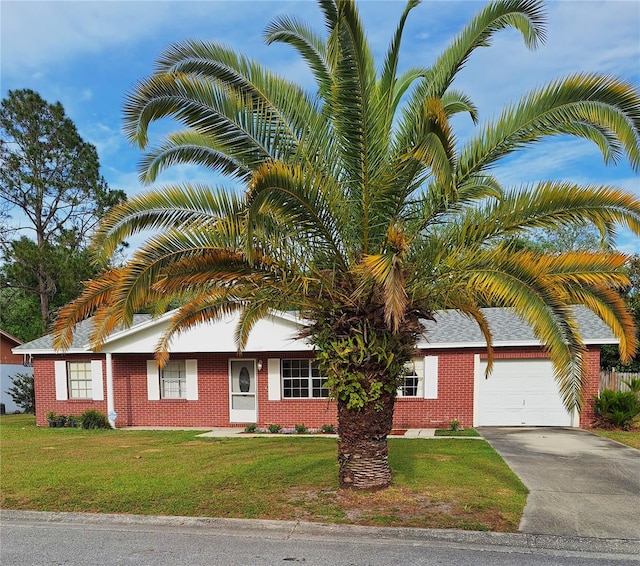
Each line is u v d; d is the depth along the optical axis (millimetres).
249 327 10250
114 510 6215
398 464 8297
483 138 5543
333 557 4695
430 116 4531
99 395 15633
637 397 13273
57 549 5090
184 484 7297
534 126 5305
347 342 6168
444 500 6195
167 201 5855
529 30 5082
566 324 4941
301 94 6066
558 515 5699
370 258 4957
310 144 5941
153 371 15359
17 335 29766
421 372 13898
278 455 9562
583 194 5277
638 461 8711
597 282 5473
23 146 25422
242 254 5711
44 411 15922
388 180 5633
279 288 6352
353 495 6375
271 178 4773
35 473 8312
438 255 5867
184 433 13562
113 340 14867
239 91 5863
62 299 24609
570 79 4957
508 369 13523
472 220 5812
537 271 5004
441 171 4316
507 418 13484
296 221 5645
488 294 5824
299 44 6355
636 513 5785
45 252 23781
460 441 11016
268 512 5902
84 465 8977
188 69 5656
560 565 4480
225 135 5906
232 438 12414
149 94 5340
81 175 26719
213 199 5848
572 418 13180
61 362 15883
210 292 7219
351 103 5324
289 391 14766
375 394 6250
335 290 6148
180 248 5578
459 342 13477
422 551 4805
